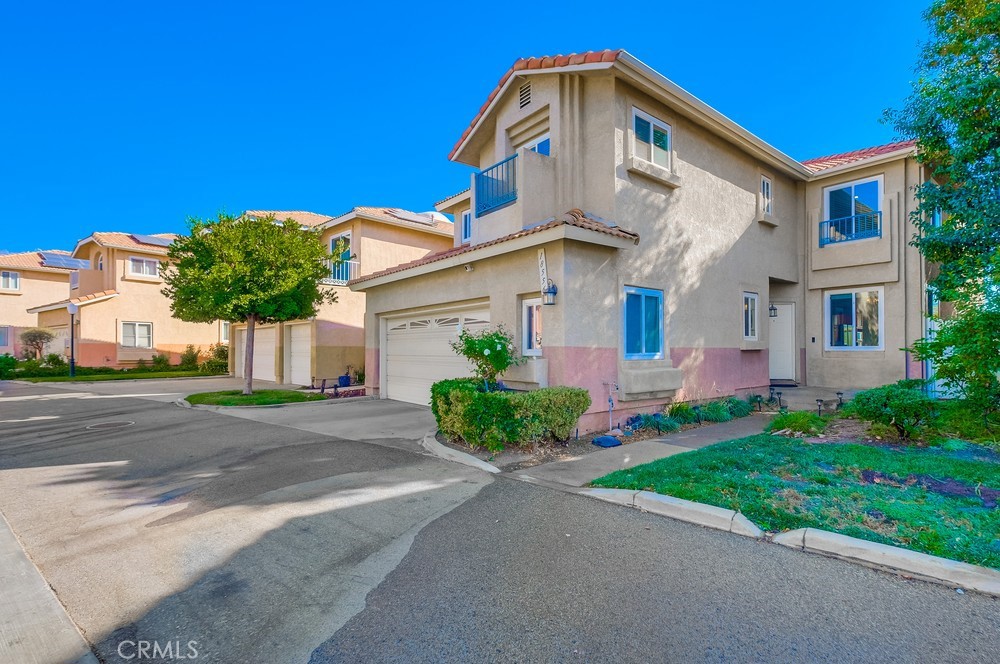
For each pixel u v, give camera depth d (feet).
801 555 13.32
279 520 16.49
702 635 10.00
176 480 21.25
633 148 32.99
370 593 11.87
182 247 44.16
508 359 28.63
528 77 36.01
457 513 16.85
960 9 29.48
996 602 10.91
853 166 44.96
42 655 9.84
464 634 10.22
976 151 28.66
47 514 17.37
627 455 24.20
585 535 14.85
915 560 12.23
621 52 30.22
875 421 25.22
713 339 38.96
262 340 70.64
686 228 36.96
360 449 26.43
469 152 44.96
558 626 10.40
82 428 33.63
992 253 25.18
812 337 48.34
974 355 22.09
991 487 17.53
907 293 42.68
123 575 12.94
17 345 112.37
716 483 18.42
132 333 85.97
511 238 30.19
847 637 9.87
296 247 45.57
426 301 40.16
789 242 47.96
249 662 9.58
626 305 32.32
